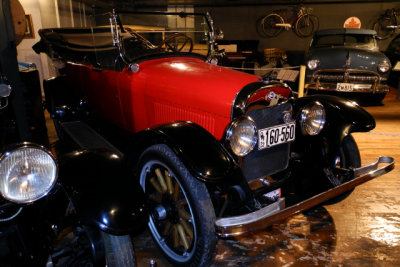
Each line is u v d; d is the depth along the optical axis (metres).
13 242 1.52
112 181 1.41
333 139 2.21
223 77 2.03
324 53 5.97
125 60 2.52
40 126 4.05
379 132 4.55
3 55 3.04
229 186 1.78
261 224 1.48
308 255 2.02
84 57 3.25
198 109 2.00
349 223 2.36
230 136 1.71
